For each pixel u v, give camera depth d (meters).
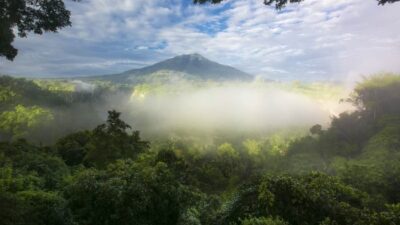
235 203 12.23
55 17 10.91
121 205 11.91
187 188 14.70
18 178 16.92
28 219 9.89
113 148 31.23
